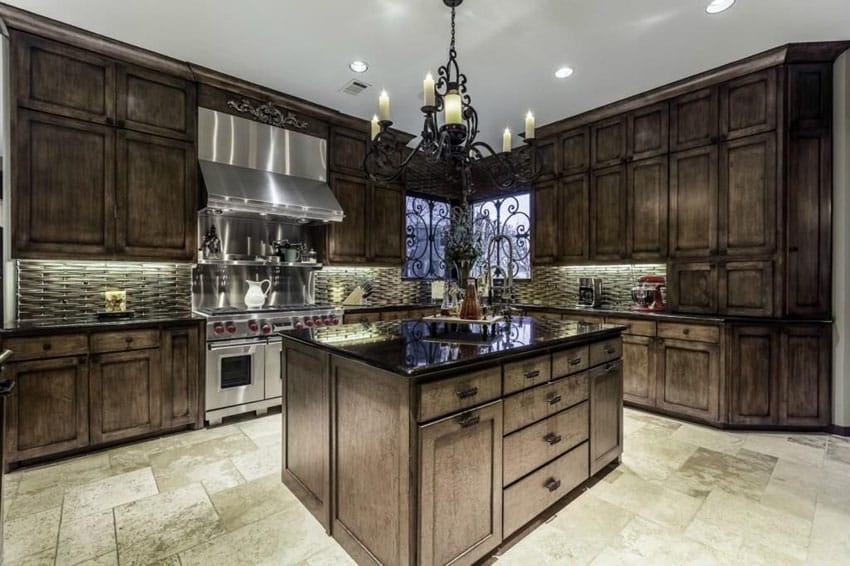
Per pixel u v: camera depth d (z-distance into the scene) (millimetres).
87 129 3039
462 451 1730
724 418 3357
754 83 3408
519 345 2020
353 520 1867
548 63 3393
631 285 4543
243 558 1851
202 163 3584
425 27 2891
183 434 3240
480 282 3195
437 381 1633
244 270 4191
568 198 4734
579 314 4367
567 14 2750
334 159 4500
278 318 3793
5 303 2949
